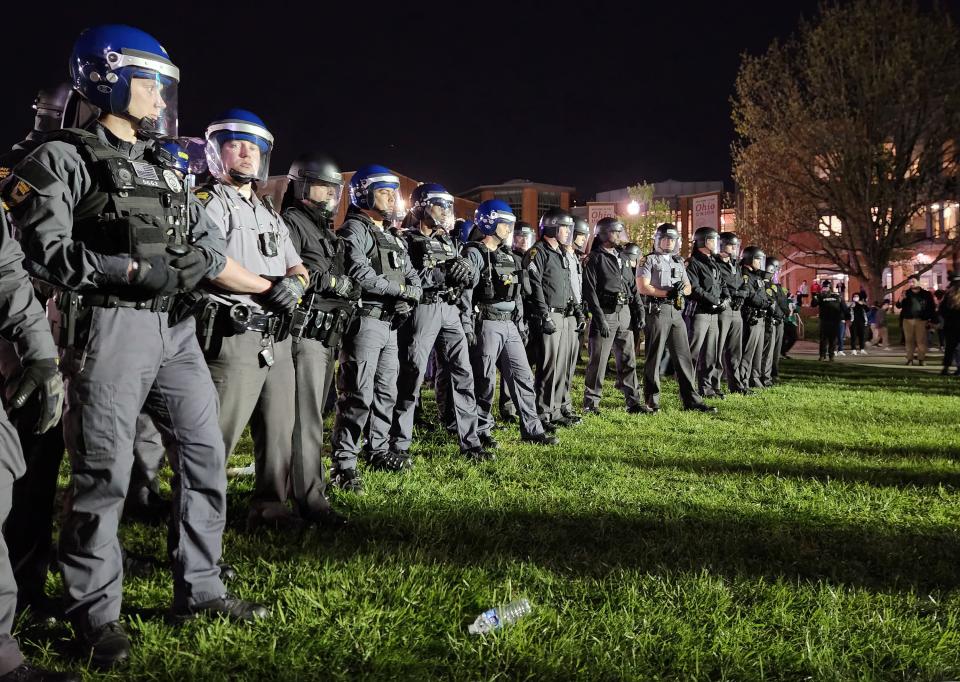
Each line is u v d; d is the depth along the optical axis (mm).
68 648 2877
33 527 3209
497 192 73438
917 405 10969
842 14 28531
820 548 4391
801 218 30062
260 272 3975
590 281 9648
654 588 3594
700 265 11125
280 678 2730
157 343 2928
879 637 3180
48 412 2471
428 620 3213
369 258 5422
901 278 42062
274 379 4188
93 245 2799
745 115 30719
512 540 4309
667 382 13430
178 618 3117
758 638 3166
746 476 6117
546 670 2812
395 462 6031
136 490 4441
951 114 27375
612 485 5648
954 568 4094
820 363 19547
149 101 2988
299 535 4258
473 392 6656
